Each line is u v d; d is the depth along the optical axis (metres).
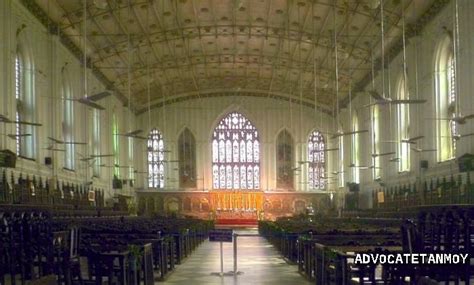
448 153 33.00
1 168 26.75
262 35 45.72
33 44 32.38
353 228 20.14
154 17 40.88
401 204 37.62
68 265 11.24
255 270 19.61
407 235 9.98
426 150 32.28
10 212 10.71
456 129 30.94
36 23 33.03
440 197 30.81
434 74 33.66
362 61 47.25
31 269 11.18
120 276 11.65
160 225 25.38
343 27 41.41
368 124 49.53
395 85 41.84
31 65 32.19
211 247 31.86
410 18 35.75
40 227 11.67
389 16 36.22
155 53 49.09
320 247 14.10
